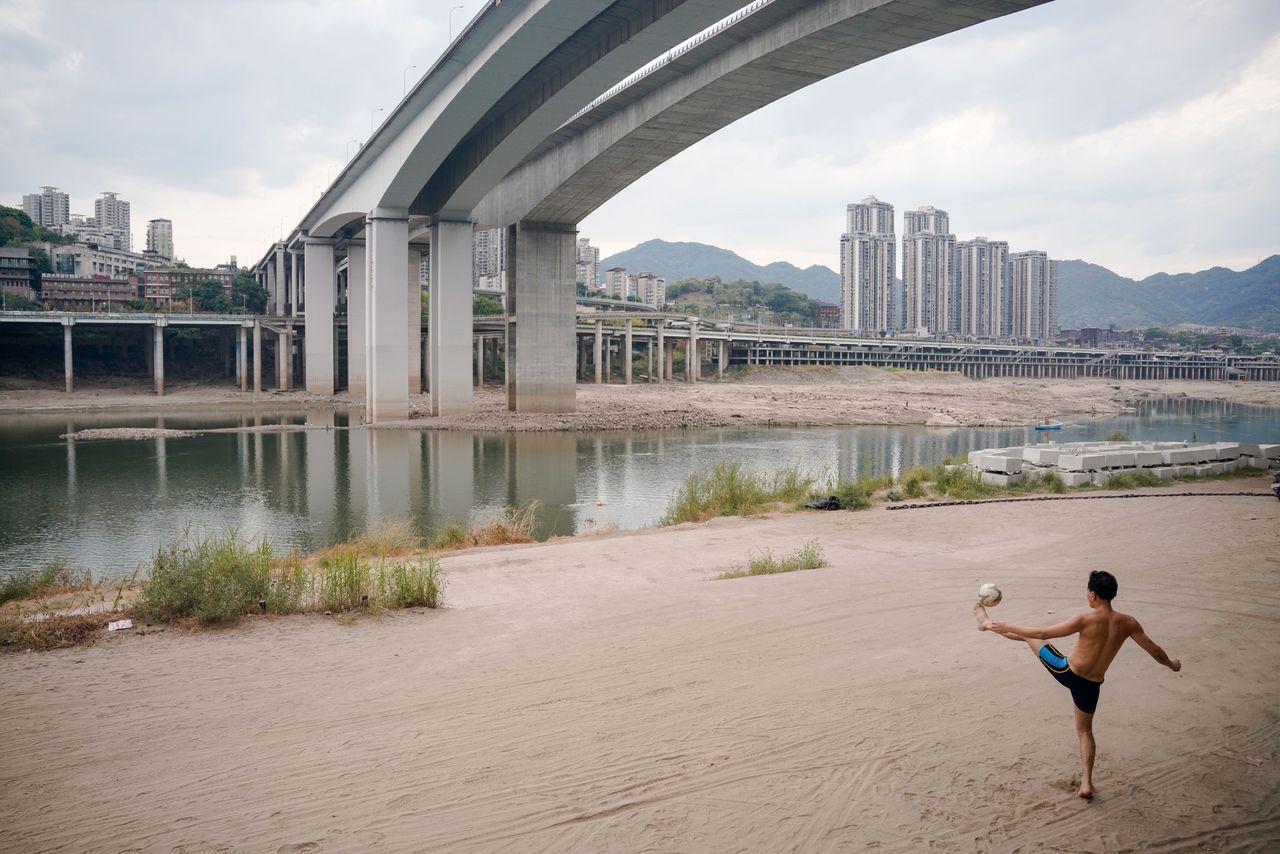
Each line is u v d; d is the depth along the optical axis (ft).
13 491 137.69
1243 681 32.78
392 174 243.40
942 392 394.73
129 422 272.31
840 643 39.34
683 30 147.02
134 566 84.74
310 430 245.65
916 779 25.39
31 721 31.22
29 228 553.23
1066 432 259.60
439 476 155.12
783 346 563.48
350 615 45.93
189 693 34.14
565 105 186.60
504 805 24.38
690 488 98.99
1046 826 22.76
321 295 392.88
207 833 23.16
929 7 126.11
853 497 87.20
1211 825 22.77
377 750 28.35
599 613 46.80
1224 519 72.49
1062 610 44.32
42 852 22.30
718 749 27.76
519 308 271.49
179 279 541.34
